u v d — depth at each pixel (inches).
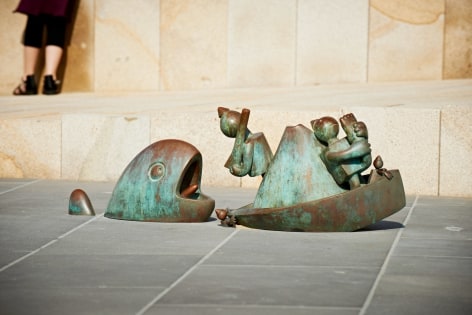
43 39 799.1
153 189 436.5
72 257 359.3
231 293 304.3
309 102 624.4
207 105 632.4
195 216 434.6
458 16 761.6
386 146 540.4
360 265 345.1
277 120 560.4
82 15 797.9
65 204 489.1
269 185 415.8
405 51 768.9
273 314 281.0
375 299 297.6
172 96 719.1
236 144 420.2
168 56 792.3
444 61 767.1
